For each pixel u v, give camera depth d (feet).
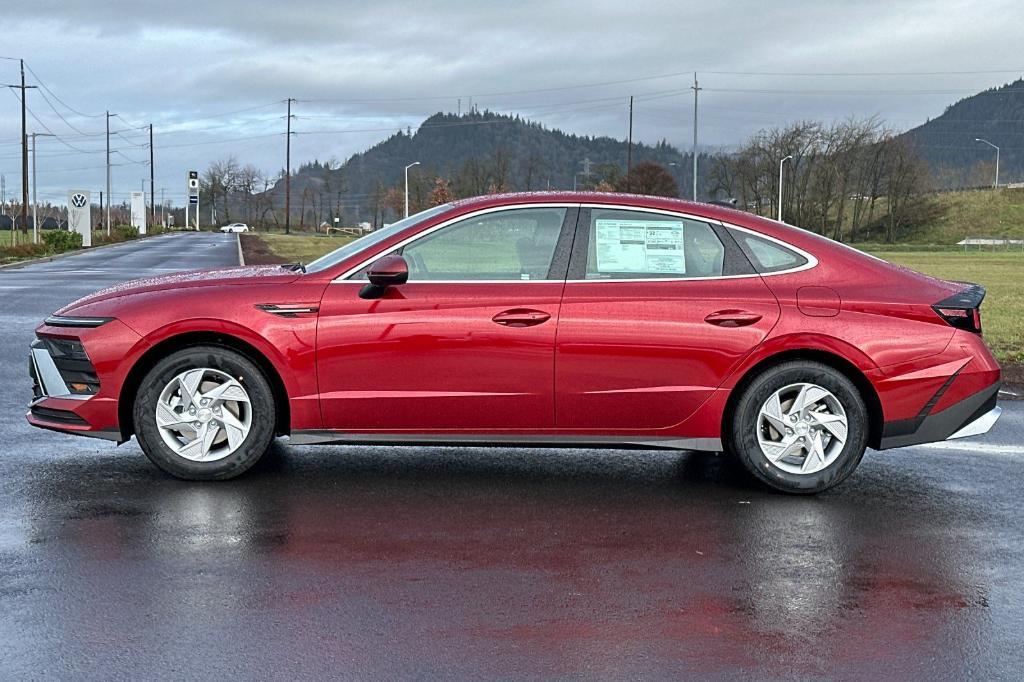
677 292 17.75
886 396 17.81
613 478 19.06
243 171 442.09
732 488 18.45
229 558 14.06
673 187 333.62
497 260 17.92
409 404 17.62
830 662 10.94
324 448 20.98
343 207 558.15
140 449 20.62
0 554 14.05
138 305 17.76
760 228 18.26
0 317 46.16
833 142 325.62
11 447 20.57
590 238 17.95
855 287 18.04
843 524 16.25
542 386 17.60
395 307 17.48
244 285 17.93
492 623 11.88
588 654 11.03
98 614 11.96
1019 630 11.94
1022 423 24.49
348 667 10.61
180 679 10.27
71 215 162.50
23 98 179.01
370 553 14.39
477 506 16.94
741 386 17.98
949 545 15.21
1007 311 60.85
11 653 10.83
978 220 374.43
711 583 13.39
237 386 17.89
